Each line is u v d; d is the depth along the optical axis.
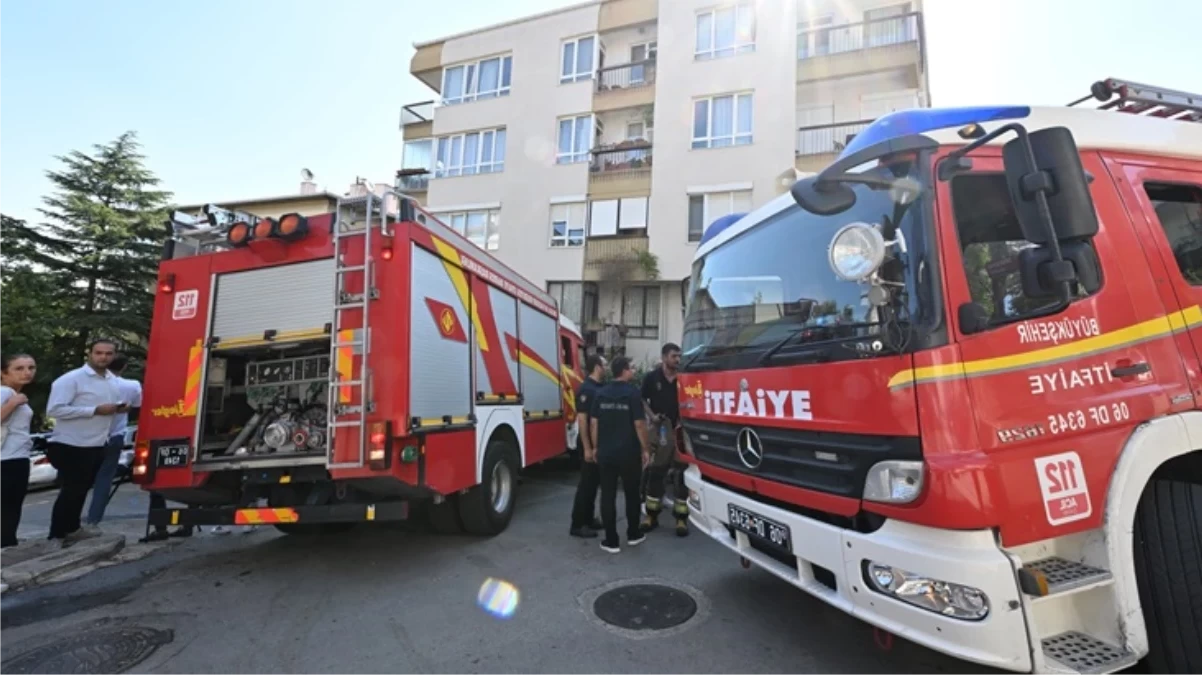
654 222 16.70
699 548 5.04
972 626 2.01
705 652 3.17
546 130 18.62
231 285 4.70
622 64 18.72
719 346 3.63
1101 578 2.14
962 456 2.10
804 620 3.54
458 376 4.96
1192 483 2.44
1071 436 2.23
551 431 7.48
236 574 4.60
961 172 2.41
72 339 18.30
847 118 16.33
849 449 2.48
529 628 3.52
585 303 17.31
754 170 15.92
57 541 5.16
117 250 19.19
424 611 3.80
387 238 4.30
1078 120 2.70
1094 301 2.40
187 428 4.52
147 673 3.05
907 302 2.31
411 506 5.96
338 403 4.11
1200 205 2.80
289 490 4.51
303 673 3.04
